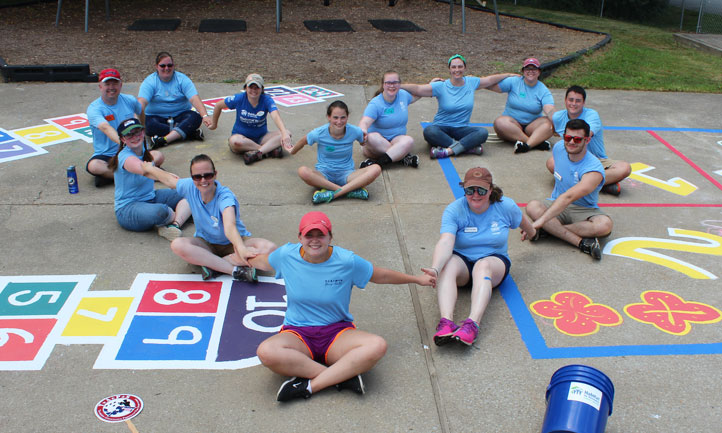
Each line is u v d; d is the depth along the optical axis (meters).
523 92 7.81
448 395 3.64
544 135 7.70
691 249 5.43
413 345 4.09
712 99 10.35
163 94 7.56
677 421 3.44
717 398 3.63
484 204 4.41
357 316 4.39
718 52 13.62
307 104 9.30
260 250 4.75
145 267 4.92
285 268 3.66
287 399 3.54
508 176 7.02
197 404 3.53
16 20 13.90
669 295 4.71
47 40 12.32
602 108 9.70
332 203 6.20
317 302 3.64
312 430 3.35
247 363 3.89
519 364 3.92
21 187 6.32
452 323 4.02
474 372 3.84
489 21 16.33
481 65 11.82
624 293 4.73
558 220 5.46
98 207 5.95
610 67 11.98
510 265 4.66
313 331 3.68
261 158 7.24
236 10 16.19
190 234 5.45
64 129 8.01
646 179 7.04
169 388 3.65
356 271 3.67
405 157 7.18
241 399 3.58
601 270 5.05
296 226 5.67
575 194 5.17
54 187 6.36
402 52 12.67
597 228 5.32
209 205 4.69
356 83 10.56
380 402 3.57
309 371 3.57
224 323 4.27
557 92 10.42
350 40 13.54
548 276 4.94
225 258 4.83
